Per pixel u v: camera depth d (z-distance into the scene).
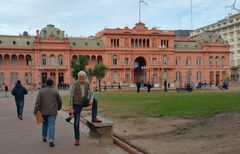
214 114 22.02
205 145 12.98
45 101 15.12
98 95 57.38
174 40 135.75
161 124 19.48
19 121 24.78
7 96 70.12
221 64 140.75
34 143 15.67
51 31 124.88
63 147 14.62
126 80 130.00
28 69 122.19
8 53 120.38
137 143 14.13
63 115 29.81
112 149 14.09
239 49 179.88
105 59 128.50
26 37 124.44
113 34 129.00
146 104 33.81
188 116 21.98
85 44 128.50
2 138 17.20
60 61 124.56
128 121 21.69
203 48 138.88
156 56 132.50
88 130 19.97
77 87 15.02
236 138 13.90
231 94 47.75
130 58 130.25
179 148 12.73
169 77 133.88
